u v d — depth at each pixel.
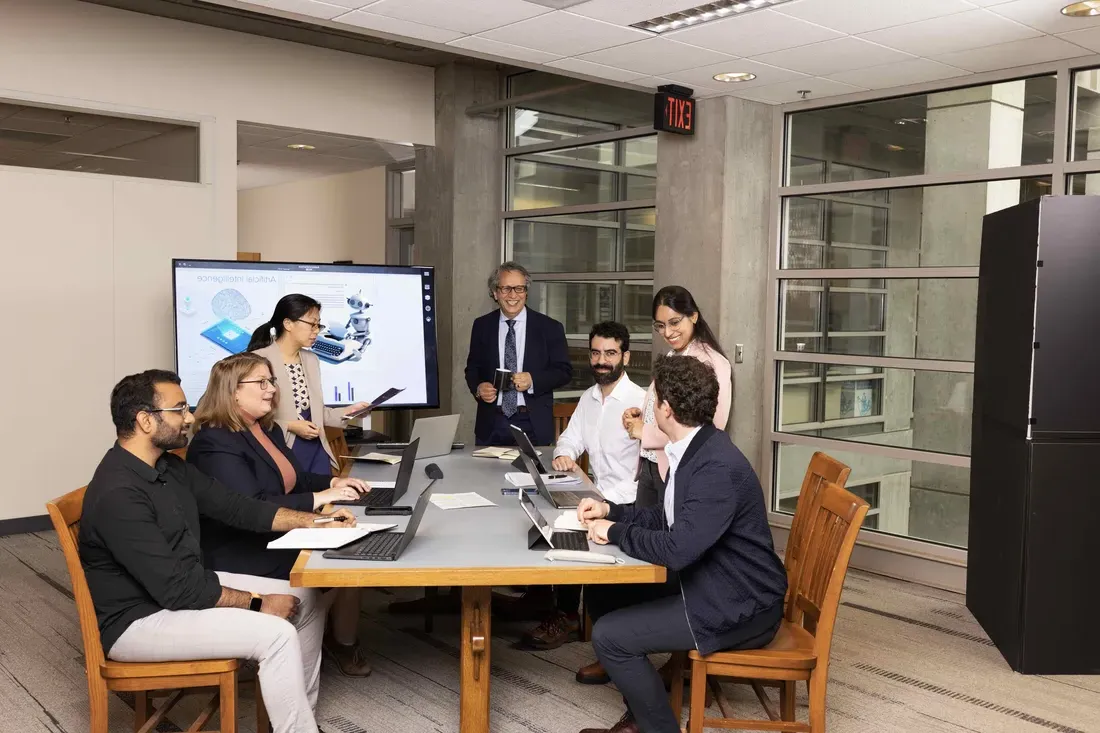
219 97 6.57
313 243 10.29
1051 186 4.66
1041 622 3.78
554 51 4.69
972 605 4.48
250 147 7.90
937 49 4.44
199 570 2.76
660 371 2.84
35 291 5.90
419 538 2.87
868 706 3.48
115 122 6.18
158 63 6.29
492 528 3.01
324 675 3.69
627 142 6.41
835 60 4.69
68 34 5.93
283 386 4.05
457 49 4.70
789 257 5.78
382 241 9.24
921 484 5.16
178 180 6.48
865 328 5.40
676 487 2.81
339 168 9.27
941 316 5.06
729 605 2.72
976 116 4.92
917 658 3.98
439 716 3.32
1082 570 3.76
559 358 5.14
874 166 5.34
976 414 4.48
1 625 4.20
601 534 2.84
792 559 3.19
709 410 2.82
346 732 3.18
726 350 5.62
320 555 2.65
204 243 6.56
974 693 3.62
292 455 3.68
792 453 5.80
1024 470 3.74
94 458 6.18
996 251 4.19
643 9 3.98
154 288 6.36
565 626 4.03
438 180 7.54
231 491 3.11
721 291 5.58
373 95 7.27
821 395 5.64
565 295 6.98
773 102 5.69
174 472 2.94
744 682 3.12
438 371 6.85
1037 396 3.69
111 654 2.65
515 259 7.47
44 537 5.82
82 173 6.04
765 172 5.77
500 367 5.11
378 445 4.76
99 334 6.15
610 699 3.49
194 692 2.92
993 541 4.14
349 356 6.00
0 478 5.85
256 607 2.81
